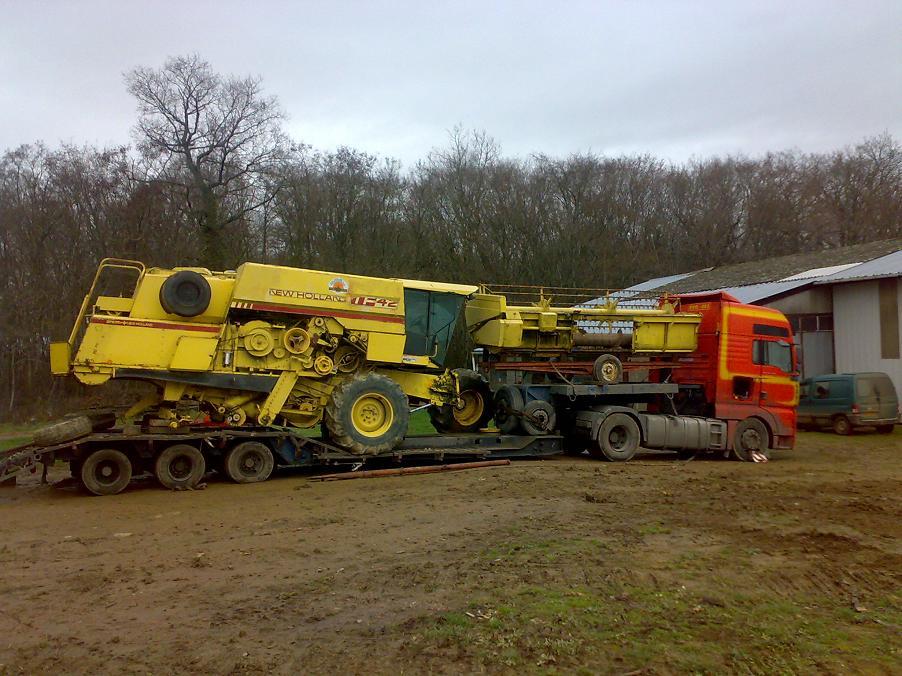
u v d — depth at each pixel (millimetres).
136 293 11102
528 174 38906
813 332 24547
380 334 12203
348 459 12078
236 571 6535
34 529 8430
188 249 29188
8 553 7348
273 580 6234
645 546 7180
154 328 10852
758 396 15289
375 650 4676
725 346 14969
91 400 17016
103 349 10578
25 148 29906
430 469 12336
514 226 36500
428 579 6137
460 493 10266
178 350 10867
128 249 28766
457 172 37094
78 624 5266
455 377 13156
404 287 12656
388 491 10539
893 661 4602
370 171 35938
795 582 6156
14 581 6379
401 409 12234
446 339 13023
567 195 39281
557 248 37188
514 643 4750
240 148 31344
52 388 29078
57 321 28625
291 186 33438
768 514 8742
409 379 12914
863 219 50125
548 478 11461
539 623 5066
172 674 4398
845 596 5887
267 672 4402
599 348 14297
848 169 51094
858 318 23359
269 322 11703
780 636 4973
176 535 8008
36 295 28688
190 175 30625
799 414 22141
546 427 13781
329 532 8016
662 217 44969
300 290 11695
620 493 10188
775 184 49625
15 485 11523
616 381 14141
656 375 15398
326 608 5477
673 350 14867
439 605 5477
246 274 11328
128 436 10484
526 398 13828
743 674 4383
